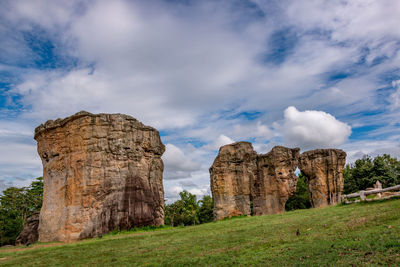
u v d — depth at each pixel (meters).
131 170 37.53
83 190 33.78
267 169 45.53
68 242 31.64
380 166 61.25
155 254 19.30
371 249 12.80
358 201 29.45
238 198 43.50
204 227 30.88
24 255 23.95
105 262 18.48
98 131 36.09
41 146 39.41
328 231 18.36
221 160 45.00
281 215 32.53
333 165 47.44
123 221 35.03
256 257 15.05
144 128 40.47
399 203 22.20
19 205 64.81
